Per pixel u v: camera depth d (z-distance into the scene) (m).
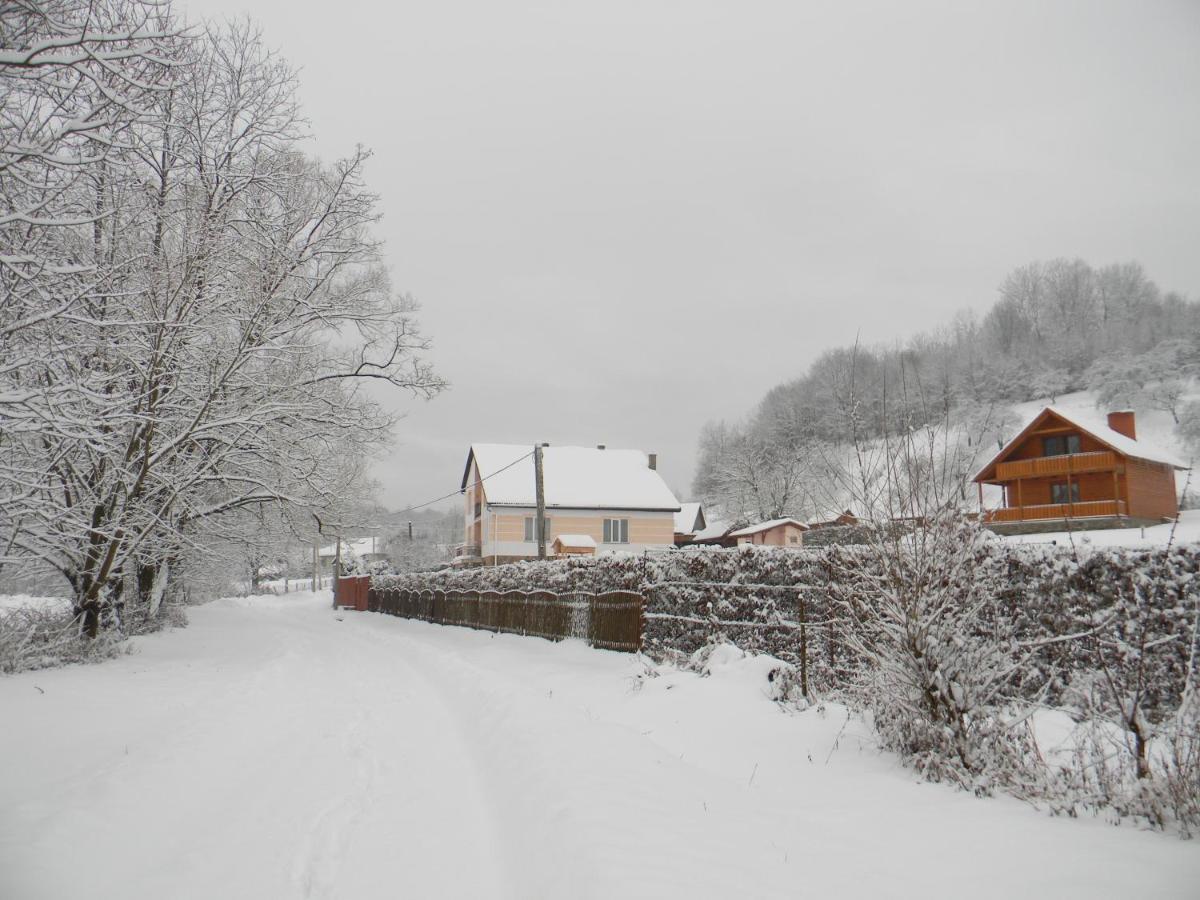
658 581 13.62
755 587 10.91
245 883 4.54
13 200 8.35
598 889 3.69
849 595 7.21
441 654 16.55
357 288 19.48
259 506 21.14
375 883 4.51
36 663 12.38
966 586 6.13
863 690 6.97
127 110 6.97
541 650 15.62
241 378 15.80
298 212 17.73
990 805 4.94
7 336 8.88
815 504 7.45
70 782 6.05
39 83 7.37
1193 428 49.56
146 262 12.10
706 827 4.57
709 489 86.06
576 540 46.84
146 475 14.38
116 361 13.02
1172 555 6.39
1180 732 4.74
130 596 20.12
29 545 13.12
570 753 6.28
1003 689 7.20
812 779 5.67
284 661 15.94
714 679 9.21
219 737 8.05
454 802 6.00
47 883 4.34
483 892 4.34
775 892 3.65
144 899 4.30
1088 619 6.89
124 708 9.19
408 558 74.19
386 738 8.37
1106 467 32.97
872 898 3.59
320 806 5.93
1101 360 60.38
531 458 52.16
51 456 11.93
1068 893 3.55
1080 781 5.11
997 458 36.72
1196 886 3.57
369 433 19.69
